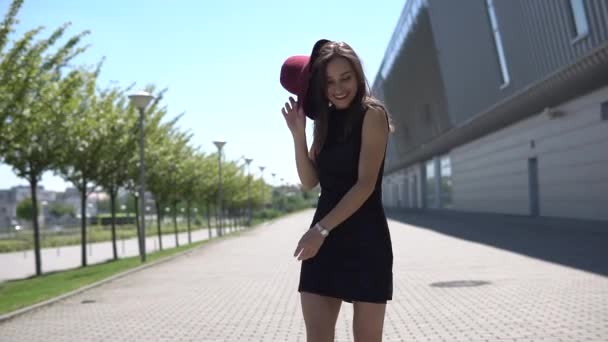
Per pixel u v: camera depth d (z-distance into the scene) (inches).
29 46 522.9
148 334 317.1
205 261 770.2
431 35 1630.2
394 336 286.0
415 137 2288.4
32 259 1183.6
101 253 1255.5
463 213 1871.3
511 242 837.2
